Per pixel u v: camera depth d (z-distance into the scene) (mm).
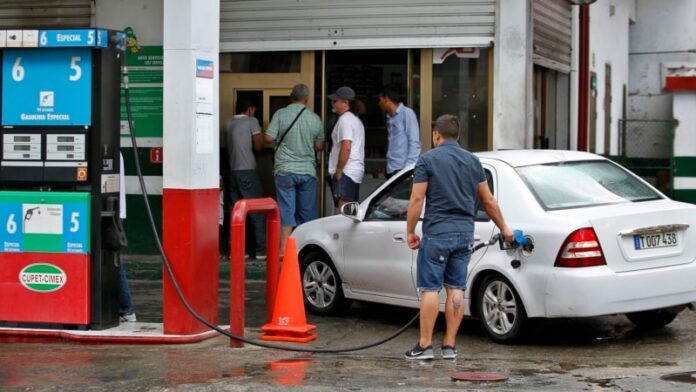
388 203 11250
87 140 9953
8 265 10195
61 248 10070
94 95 9906
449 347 9242
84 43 9750
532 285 9547
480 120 15547
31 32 9836
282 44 15859
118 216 10211
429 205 9086
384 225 11117
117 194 10227
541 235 9508
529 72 15391
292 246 10281
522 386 8016
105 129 10008
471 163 9117
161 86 15727
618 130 23375
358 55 15883
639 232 9523
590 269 9289
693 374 8477
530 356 9430
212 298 10164
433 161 9031
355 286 11453
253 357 9336
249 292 13711
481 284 10094
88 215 10008
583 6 16094
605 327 10906
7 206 10172
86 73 9898
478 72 15508
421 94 15672
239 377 8461
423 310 9125
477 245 9359
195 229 9883
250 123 15477
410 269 10727
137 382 8305
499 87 15305
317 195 15906
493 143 15414
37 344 9984
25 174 10062
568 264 9312
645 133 23906
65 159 9992
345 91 14812
